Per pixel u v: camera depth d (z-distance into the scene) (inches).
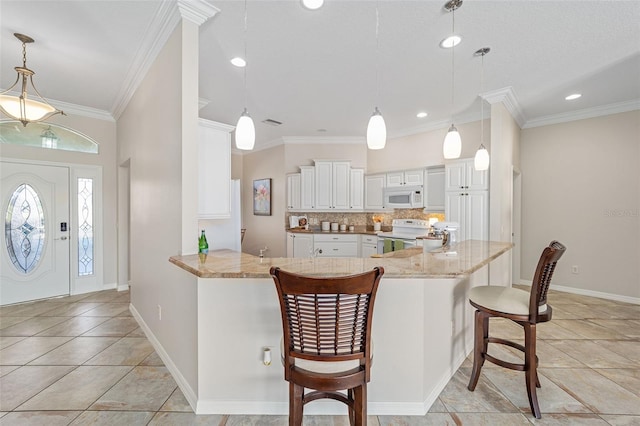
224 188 100.3
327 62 112.4
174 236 86.5
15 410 71.7
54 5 80.9
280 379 72.0
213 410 71.5
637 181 149.4
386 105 158.9
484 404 75.0
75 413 70.8
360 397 51.1
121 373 88.5
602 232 158.9
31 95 143.9
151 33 93.4
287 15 84.5
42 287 157.4
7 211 147.6
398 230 201.0
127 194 178.7
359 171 226.1
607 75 122.7
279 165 243.8
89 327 122.0
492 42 98.7
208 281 71.3
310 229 235.6
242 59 109.8
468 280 100.8
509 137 154.6
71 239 165.5
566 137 168.7
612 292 156.3
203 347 71.3
